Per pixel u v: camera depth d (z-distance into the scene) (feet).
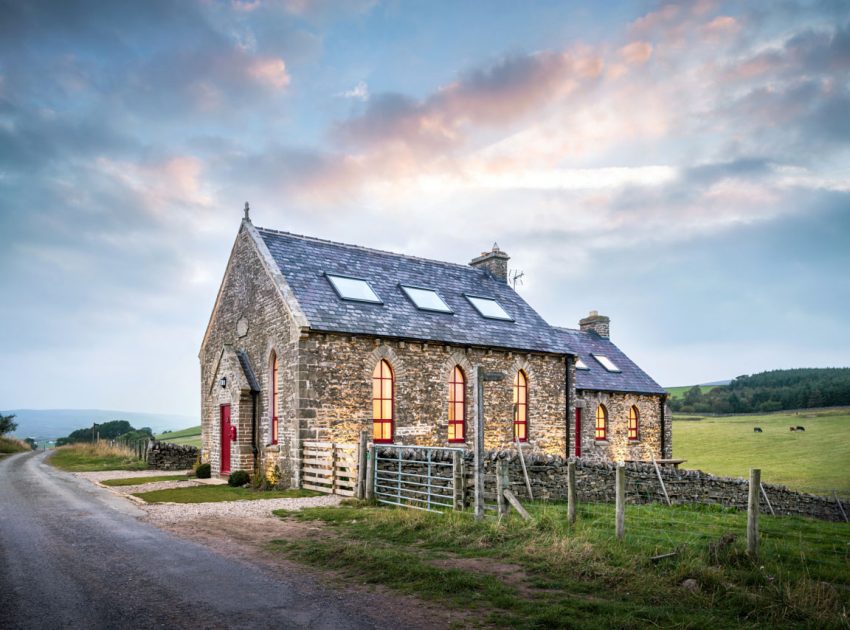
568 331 113.80
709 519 47.55
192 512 43.86
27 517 42.22
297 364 58.54
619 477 32.12
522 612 22.02
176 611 22.17
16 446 180.75
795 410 234.38
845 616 21.38
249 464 66.18
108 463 99.96
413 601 23.34
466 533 34.22
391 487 47.03
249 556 30.35
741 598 23.04
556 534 31.89
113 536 35.32
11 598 23.73
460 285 83.66
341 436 60.49
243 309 71.97
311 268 68.95
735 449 144.05
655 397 107.24
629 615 21.26
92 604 22.98
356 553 29.66
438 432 68.08
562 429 81.51
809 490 85.25
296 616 21.63
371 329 63.26
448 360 69.87
